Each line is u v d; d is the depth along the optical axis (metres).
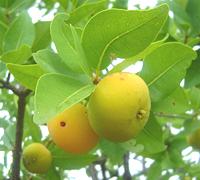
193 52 0.33
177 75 0.34
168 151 0.61
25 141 0.52
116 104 0.27
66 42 0.29
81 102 0.32
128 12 0.28
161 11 0.28
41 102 0.26
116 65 0.31
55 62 0.30
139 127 0.29
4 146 0.52
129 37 0.29
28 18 0.42
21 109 0.43
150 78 0.34
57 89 0.27
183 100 0.38
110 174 0.73
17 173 0.44
